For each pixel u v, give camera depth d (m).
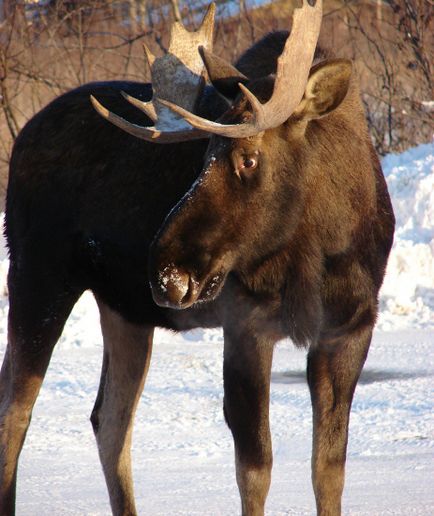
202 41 18.28
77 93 20.73
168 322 20.05
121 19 66.25
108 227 19.98
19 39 59.31
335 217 17.69
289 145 17.11
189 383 30.00
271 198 16.94
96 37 64.25
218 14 61.78
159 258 16.25
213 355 33.22
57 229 20.23
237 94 17.27
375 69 58.66
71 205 20.23
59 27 62.56
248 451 17.58
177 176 19.27
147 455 24.06
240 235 16.81
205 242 16.45
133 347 20.73
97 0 63.66
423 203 44.38
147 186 19.56
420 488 20.59
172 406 27.83
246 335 17.89
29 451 24.50
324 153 17.55
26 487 21.84
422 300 40.00
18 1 59.28
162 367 31.75
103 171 20.02
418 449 23.72
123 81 20.91
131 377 20.75
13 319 20.41
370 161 18.44
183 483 21.80
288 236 17.34
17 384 20.16
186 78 17.92
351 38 58.66
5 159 54.69
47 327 20.31
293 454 23.88
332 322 17.94
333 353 18.05
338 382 17.97
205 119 16.70
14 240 20.73
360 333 18.06
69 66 61.50
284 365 31.83
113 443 20.44
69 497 21.16
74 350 34.53
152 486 21.61
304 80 16.33
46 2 62.84
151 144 19.58
